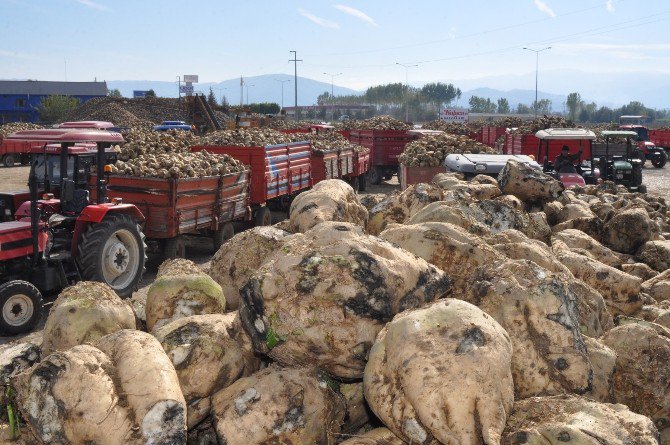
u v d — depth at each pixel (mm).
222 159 12102
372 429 4062
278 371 3865
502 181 8594
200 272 5074
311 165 16656
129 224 8844
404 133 23312
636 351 4309
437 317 3516
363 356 3760
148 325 4863
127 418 3371
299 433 3623
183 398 3566
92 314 4641
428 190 7219
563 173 15570
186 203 10477
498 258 4891
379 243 4152
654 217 9820
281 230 5918
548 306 4004
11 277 8039
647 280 6770
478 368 3244
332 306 3760
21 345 4434
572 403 3404
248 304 3951
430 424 3150
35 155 8016
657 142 39688
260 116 49062
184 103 44188
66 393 3441
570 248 6875
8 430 3846
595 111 166500
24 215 8672
